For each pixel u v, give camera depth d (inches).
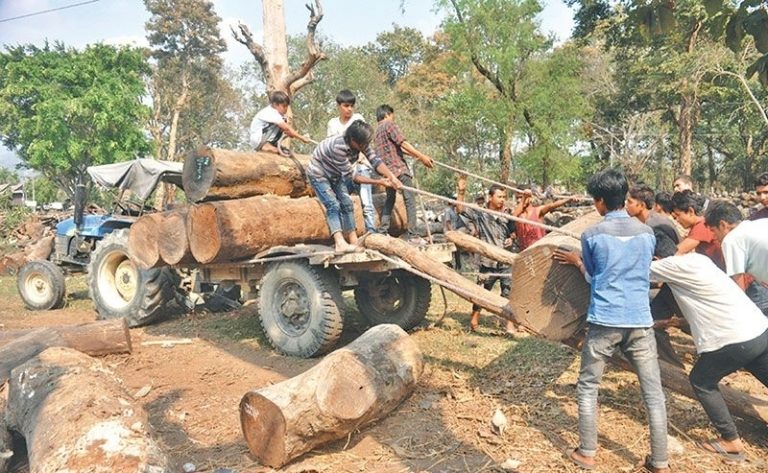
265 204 241.4
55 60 1172.5
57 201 1804.9
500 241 283.3
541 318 163.6
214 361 238.5
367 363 168.9
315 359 236.1
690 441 155.0
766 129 1154.7
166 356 247.6
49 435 128.6
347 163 221.8
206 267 272.4
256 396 145.1
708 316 142.9
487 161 1125.7
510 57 768.9
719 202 166.4
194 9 1704.0
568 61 834.2
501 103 819.4
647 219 197.3
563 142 829.8
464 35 796.0
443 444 155.1
